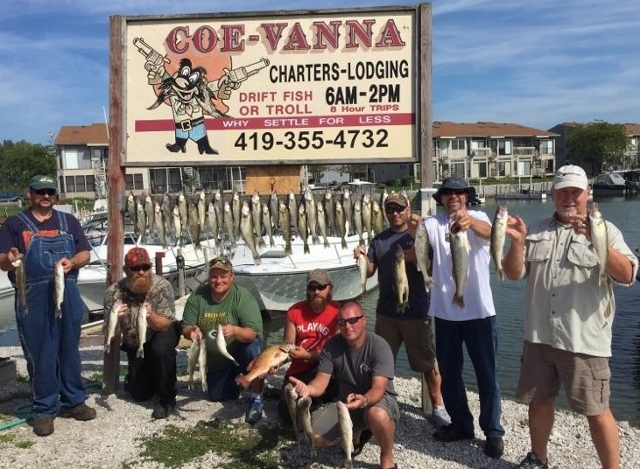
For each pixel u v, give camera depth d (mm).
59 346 5121
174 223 5859
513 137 72188
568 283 3871
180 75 5777
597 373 3830
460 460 4551
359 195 5730
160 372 5328
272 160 5727
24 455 4582
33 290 4918
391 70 5547
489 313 4500
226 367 5668
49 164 79750
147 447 4742
